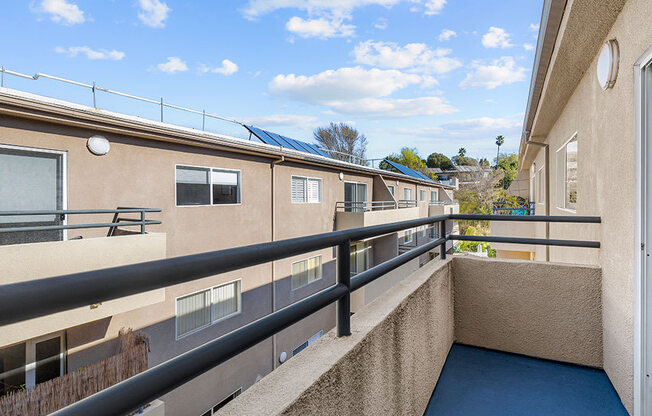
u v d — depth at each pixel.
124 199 5.62
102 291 0.45
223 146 6.94
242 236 7.76
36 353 4.51
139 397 0.48
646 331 1.67
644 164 1.69
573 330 2.35
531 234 9.17
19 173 4.55
